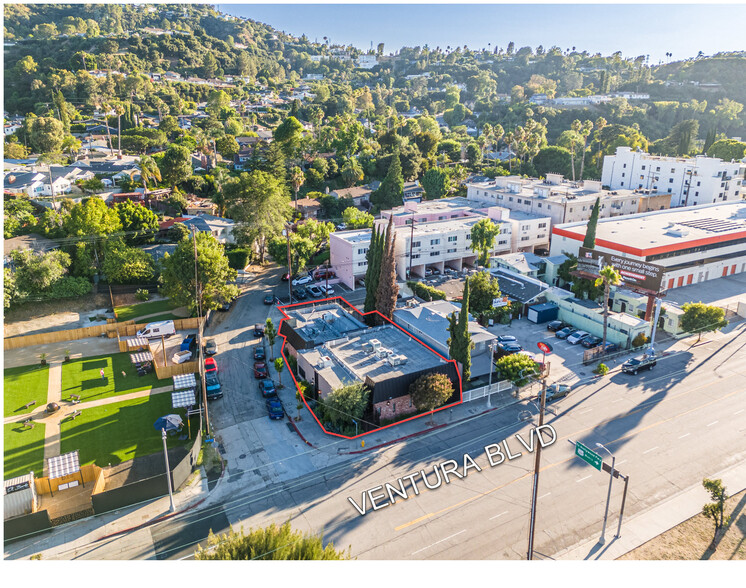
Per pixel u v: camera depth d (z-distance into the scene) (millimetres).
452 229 105188
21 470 48125
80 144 198500
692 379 65125
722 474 47844
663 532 41062
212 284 79312
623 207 132625
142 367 66375
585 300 83875
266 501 44812
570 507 43781
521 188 138625
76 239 95688
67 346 73875
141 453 50625
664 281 97125
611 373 66562
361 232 104562
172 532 41375
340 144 185750
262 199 106938
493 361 68000
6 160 173250
